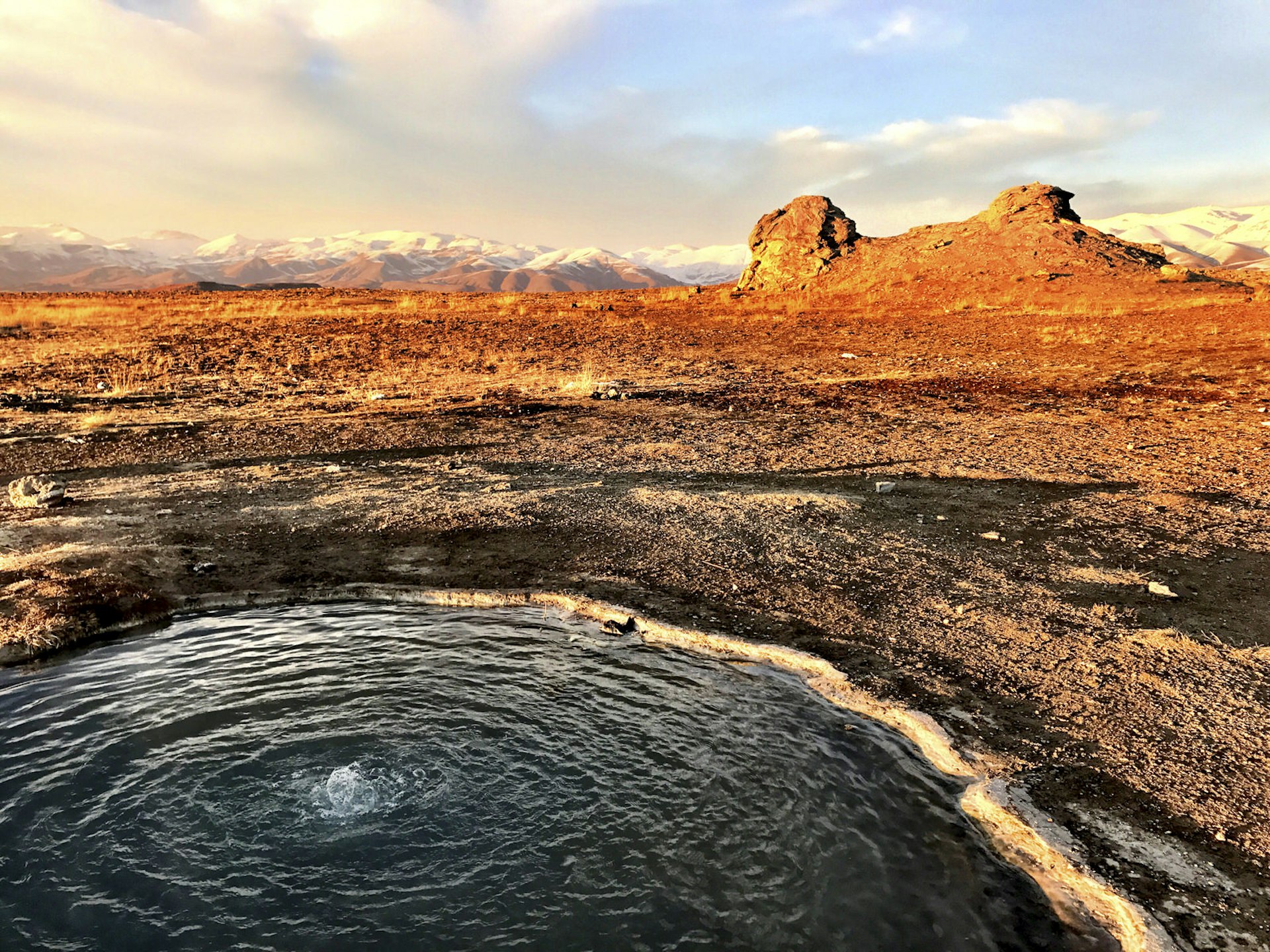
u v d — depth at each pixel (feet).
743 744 16.20
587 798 14.40
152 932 11.37
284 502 31.83
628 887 12.30
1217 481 33.91
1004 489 33.63
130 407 51.62
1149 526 28.71
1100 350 70.95
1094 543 27.17
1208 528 28.25
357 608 22.84
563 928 11.50
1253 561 25.07
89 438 42.98
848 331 89.04
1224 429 43.27
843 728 16.87
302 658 19.83
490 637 21.03
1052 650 19.74
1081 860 12.82
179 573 24.62
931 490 33.63
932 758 15.79
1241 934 11.34
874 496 32.81
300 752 15.72
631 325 98.37
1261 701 17.21
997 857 13.16
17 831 13.38
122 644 20.62
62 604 21.48
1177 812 13.89
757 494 32.89
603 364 71.77
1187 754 15.47
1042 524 29.25
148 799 14.25
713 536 28.02
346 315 108.78
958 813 14.23
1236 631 20.43
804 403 53.67
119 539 27.09
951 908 12.00
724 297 132.98
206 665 19.42
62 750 15.75
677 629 21.07
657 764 15.48
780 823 13.82
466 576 24.48
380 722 16.85
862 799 14.52
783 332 90.07
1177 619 21.22
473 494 32.91
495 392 58.44
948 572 24.86
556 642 20.80
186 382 61.67
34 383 60.03
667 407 52.60
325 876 12.48
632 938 11.33
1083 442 41.65
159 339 83.51
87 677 18.80
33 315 106.63
